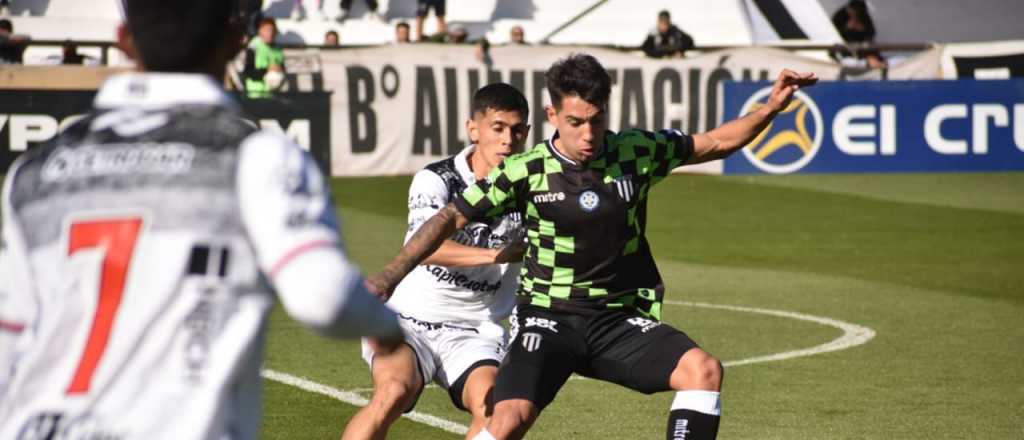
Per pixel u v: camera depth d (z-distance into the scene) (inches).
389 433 880.3
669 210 2187.5
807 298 1464.1
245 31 370.3
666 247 1854.1
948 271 1659.7
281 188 318.0
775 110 668.7
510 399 602.9
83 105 2266.2
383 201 2192.4
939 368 1095.6
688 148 662.5
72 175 327.6
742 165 2541.8
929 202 2268.7
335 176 2417.6
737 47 2518.5
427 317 726.5
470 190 629.0
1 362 325.4
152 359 316.5
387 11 3206.2
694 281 1582.2
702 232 1984.5
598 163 640.4
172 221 320.2
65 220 323.6
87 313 318.0
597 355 649.0
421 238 615.5
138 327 316.5
